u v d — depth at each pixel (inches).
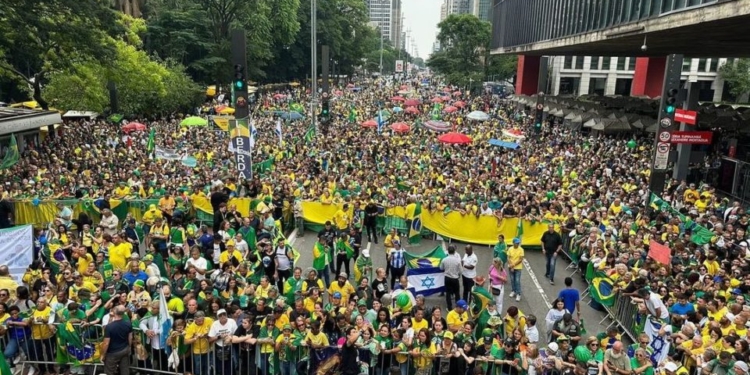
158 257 535.5
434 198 800.9
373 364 387.9
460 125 1779.0
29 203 733.3
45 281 462.9
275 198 784.9
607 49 1700.3
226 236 574.9
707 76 3245.6
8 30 1167.6
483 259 721.0
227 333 396.8
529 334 410.0
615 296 517.7
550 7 1664.6
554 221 740.0
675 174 1071.6
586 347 381.4
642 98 2027.6
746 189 1065.5
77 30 1194.0
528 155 1263.5
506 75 3841.0
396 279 573.9
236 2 2466.8
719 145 1366.9
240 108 796.0
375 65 6761.8
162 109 1868.8
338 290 469.1
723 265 530.0
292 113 1893.5
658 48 1390.3
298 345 390.9
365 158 1146.0
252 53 2568.9
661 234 624.4
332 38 3794.3
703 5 727.7
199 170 965.8
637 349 379.9
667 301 471.8
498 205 804.6
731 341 376.2
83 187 810.2
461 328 402.0
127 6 2418.8
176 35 2365.9
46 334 409.4
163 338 398.3
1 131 983.6
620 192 844.0
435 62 3823.8
